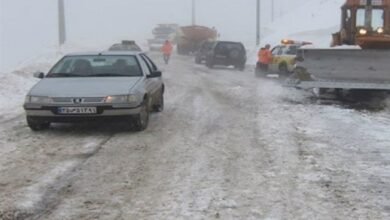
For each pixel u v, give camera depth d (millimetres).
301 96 16891
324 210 6031
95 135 10156
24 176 7336
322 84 15109
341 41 17891
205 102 15148
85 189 6777
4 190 6703
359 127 11125
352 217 5809
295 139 9789
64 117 9906
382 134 10352
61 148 9039
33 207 6098
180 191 6695
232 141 9594
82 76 11039
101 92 9961
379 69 14781
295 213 5934
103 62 11438
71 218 5777
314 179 7211
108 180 7168
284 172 7551
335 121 11859
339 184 6996
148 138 9852
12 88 17469
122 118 10078
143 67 11484
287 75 25062
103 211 5992
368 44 15195
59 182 7066
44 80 10852
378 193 6637
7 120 12055
